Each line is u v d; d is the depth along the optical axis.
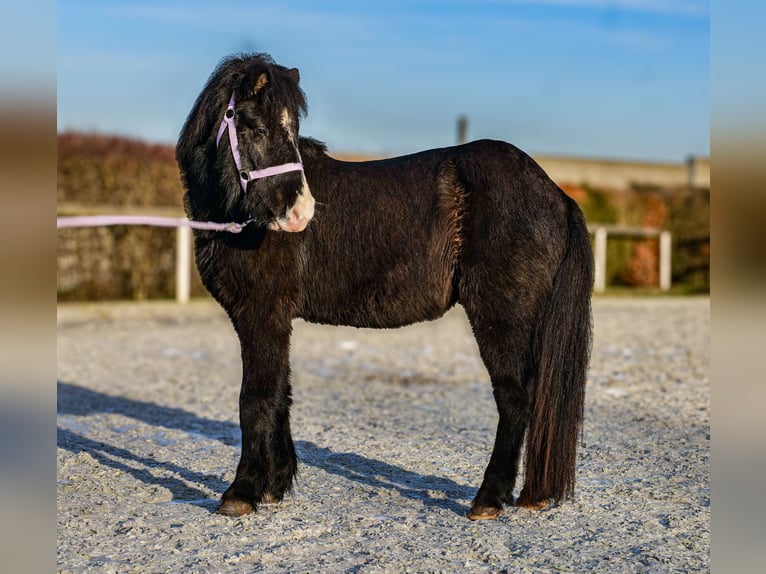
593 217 21.31
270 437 4.97
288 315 4.95
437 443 6.60
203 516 4.88
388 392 8.63
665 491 5.33
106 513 4.94
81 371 9.73
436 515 4.91
